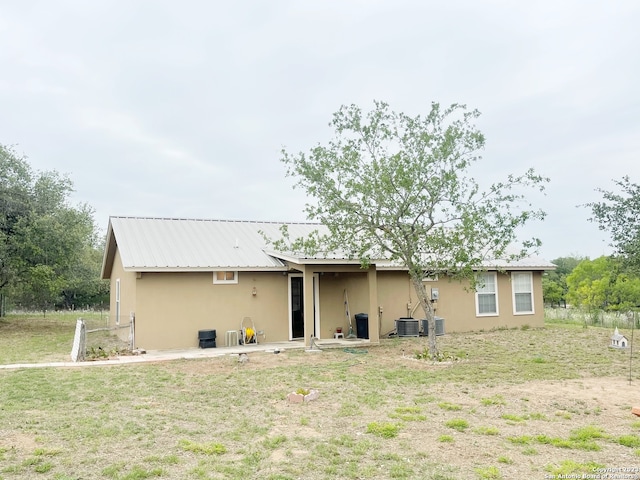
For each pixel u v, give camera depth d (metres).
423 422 6.55
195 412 7.11
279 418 6.79
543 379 9.38
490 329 18.22
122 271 16.73
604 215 12.02
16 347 15.07
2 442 5.61
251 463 5.04
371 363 11.25
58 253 20.92
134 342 13.40
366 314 15.84
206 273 14.43
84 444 5.59
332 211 11.84
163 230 16.47
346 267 14.52
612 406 7.33
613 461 5.09
